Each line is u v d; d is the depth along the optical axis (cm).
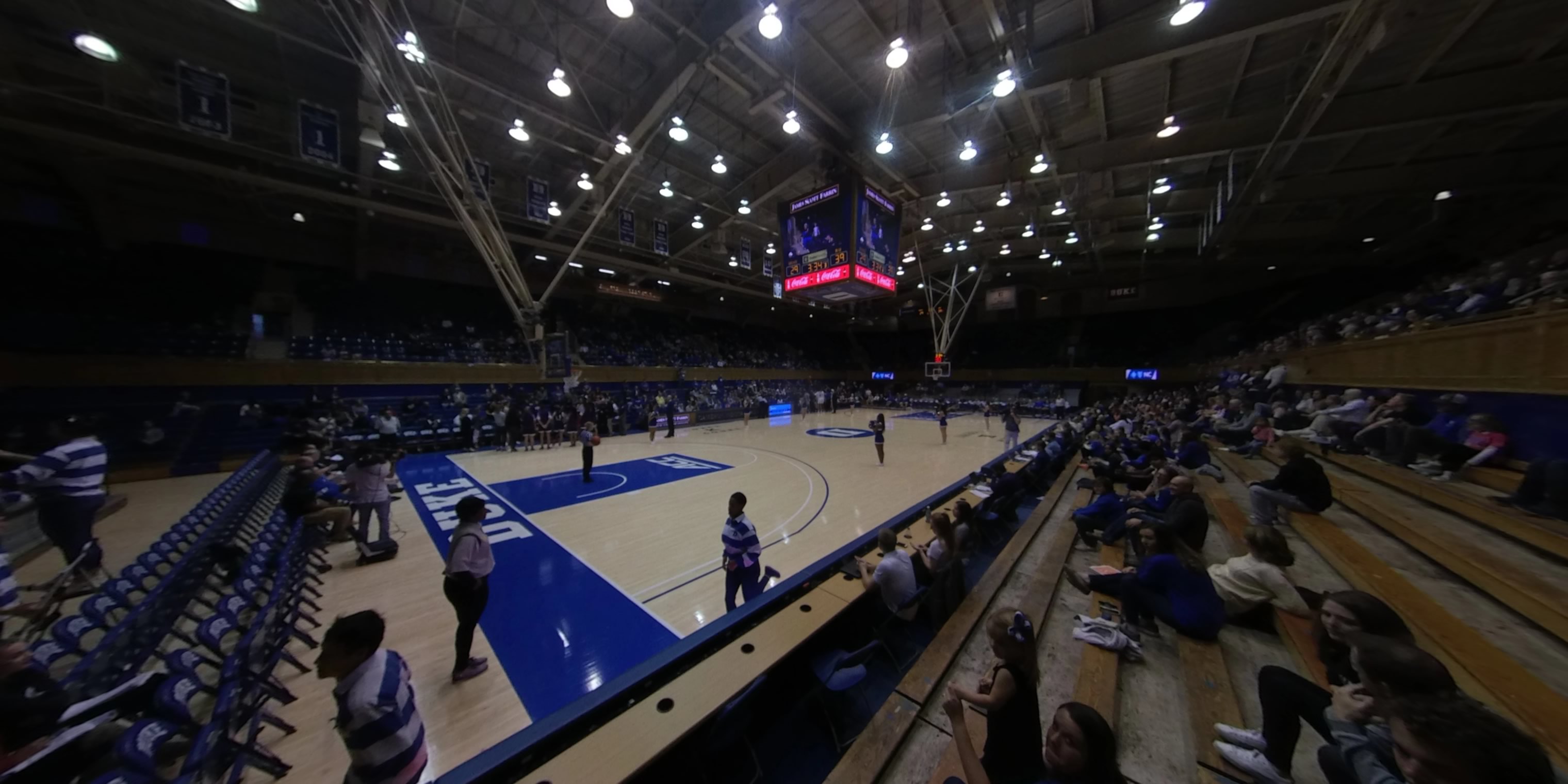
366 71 792
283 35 804
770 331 3788
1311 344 1489
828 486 1034
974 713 286
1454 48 871
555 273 2345
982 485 765
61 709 237
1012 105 1119
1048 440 1170
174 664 298
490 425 1591
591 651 430
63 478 473
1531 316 623
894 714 276
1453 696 129
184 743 295
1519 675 244
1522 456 630
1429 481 558
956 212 1809
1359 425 802
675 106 1006
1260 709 278
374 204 1403
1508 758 107
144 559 475
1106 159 1259
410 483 1068
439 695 367
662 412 2080
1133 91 1070
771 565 619
